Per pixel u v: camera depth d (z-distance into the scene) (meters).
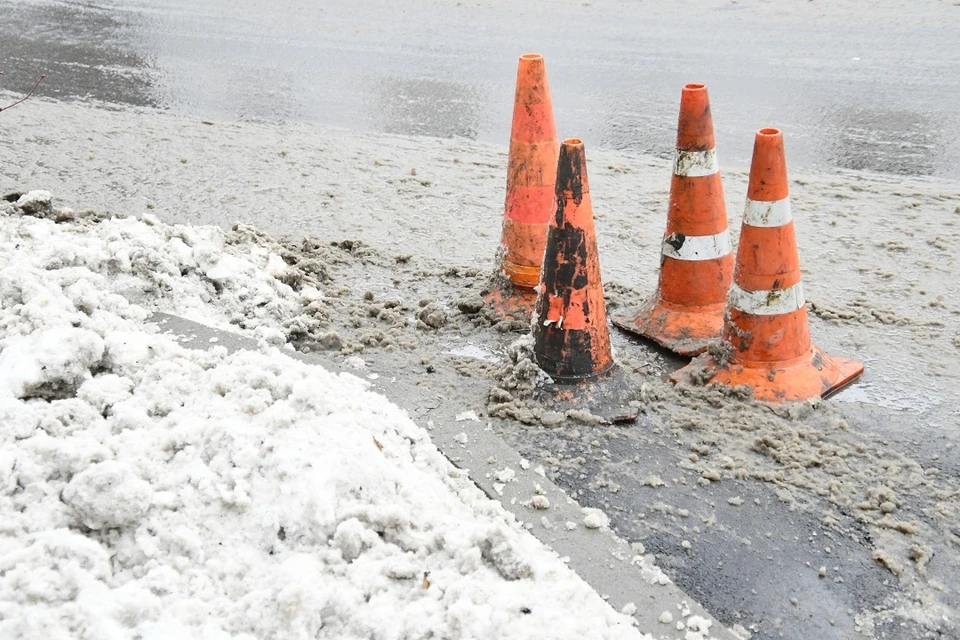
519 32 12.24
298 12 13.73
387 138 8.91
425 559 3.11
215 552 3.08
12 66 11.45
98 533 3.06
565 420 4.49
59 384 3.75
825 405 4.65
